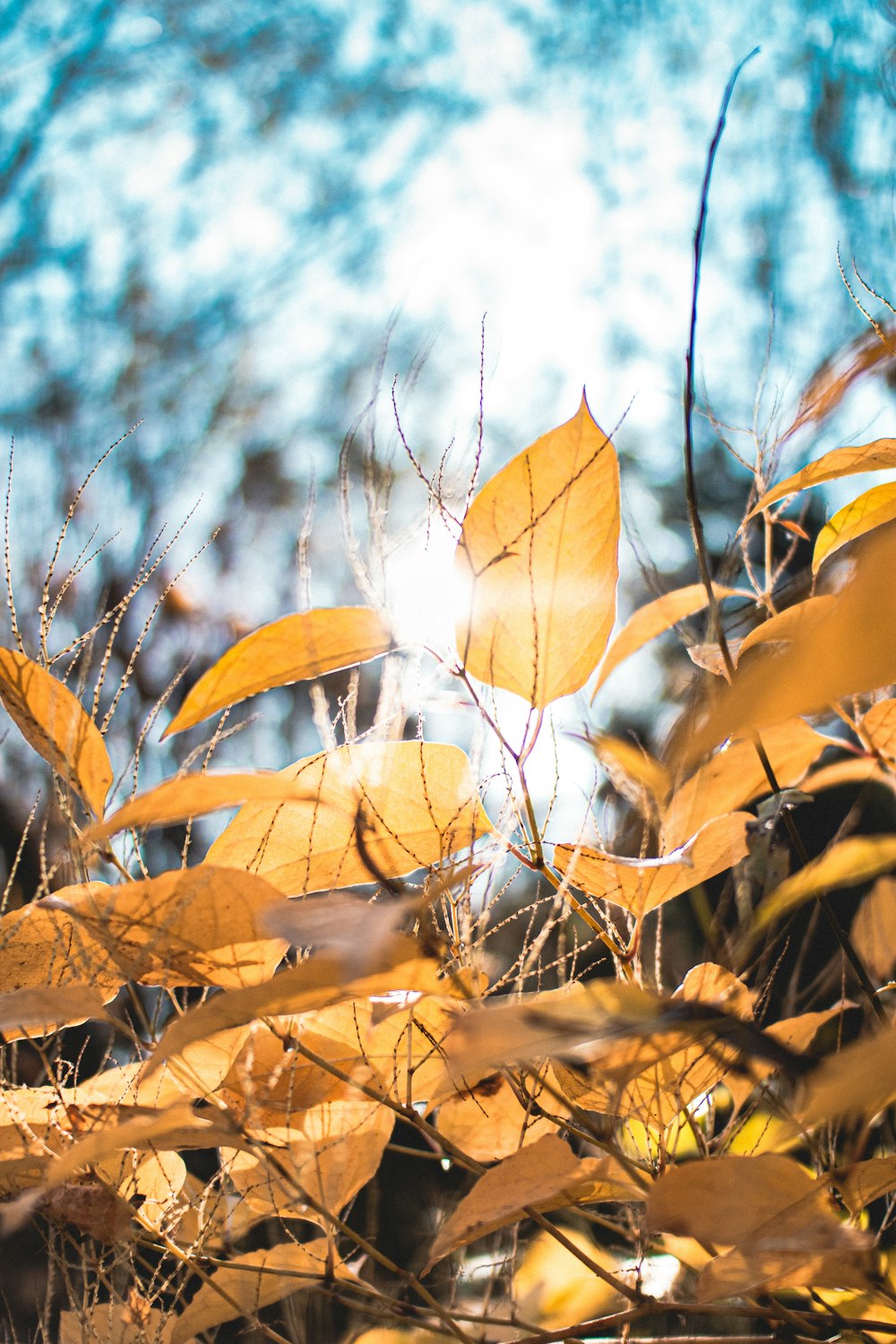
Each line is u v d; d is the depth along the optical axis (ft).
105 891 1.96
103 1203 2.03
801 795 2.03
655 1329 2.46
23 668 2.03
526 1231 2.66
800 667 1.07
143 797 1.76
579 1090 2.07
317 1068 2.12
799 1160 2.33
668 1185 1.79
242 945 1.96
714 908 2.56
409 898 1.69
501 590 2.02
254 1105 2.06
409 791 2.05
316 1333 2.49
